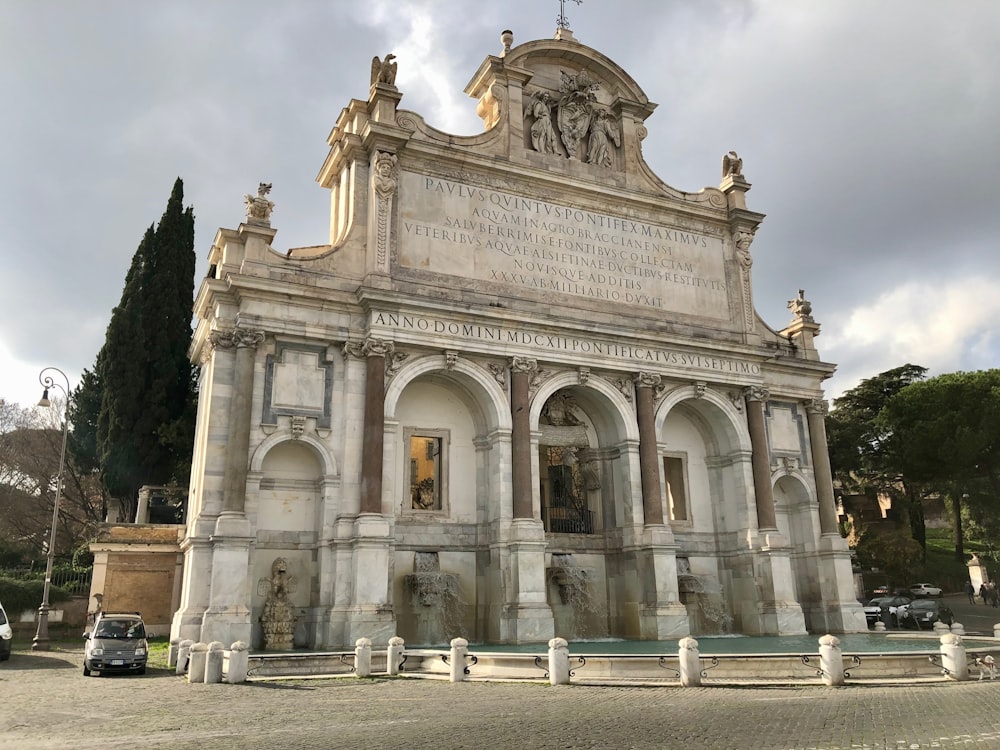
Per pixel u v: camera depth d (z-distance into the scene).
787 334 45.22
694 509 40.44
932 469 58.56
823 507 41.69
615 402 37.19
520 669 21.05
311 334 31.52
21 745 12.22
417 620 32.09
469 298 34.88
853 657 20.20
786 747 11.38
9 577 45.03
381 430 31.02
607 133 41.03
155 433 50.16
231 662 21.27
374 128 33.84
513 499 33.25
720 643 31.42
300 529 30.86
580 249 38.56
